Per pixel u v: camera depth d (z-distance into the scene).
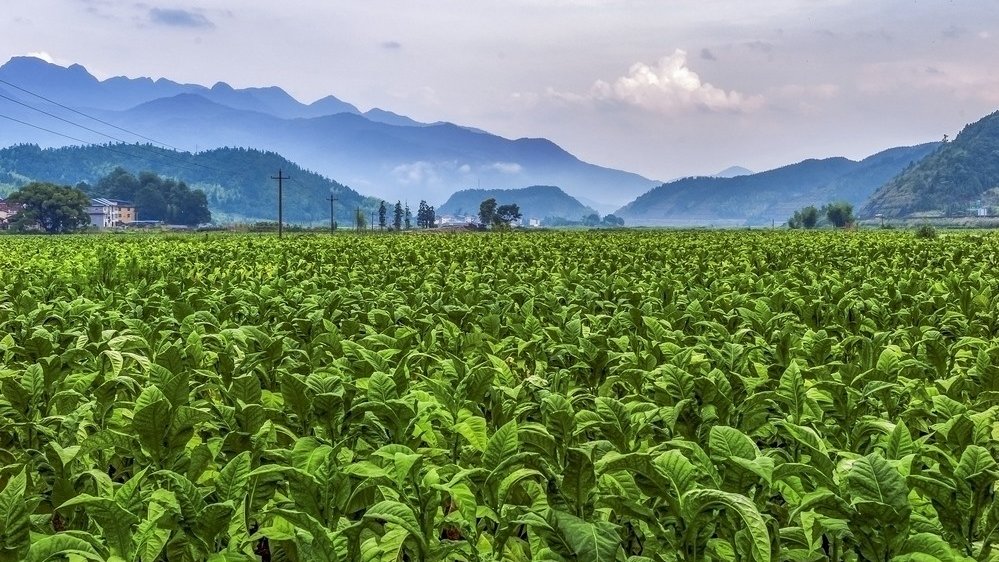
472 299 12.49
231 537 4.40
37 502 4.04
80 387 6.80
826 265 22.41
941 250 29.69
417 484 4.41
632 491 4.44
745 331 8.95
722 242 41.41
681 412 5.52
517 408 5.84
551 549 3.49
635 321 10.34
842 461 4.39
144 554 4.16
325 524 4.36
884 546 3.69
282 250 33.97
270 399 6.54
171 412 5.20
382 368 6.80
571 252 30.52
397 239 52.34
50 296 15.14
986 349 7.84
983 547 3.83
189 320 9.98
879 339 8.34
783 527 4.43
